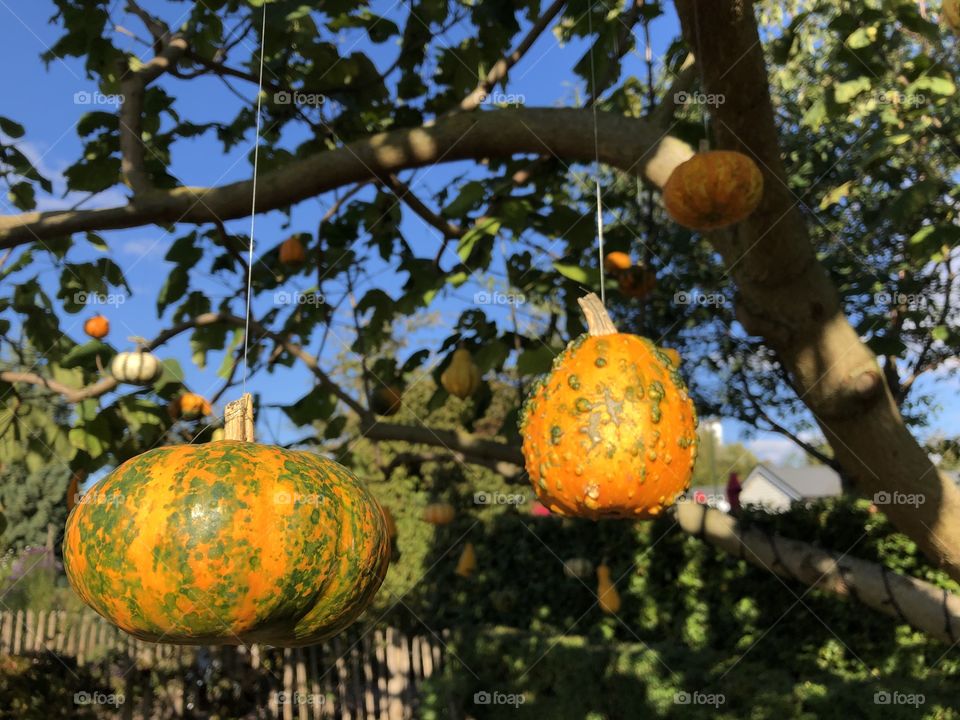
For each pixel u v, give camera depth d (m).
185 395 3.84
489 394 3.90
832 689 5.84
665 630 9.07
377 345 4.29
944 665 6.78
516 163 3.95
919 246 2.96
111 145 3.60
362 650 8.64
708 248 6.98
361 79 3.96
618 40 3.63
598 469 1.54
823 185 6.31
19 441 4.33
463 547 11.39
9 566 9.81
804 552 3.23
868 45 3.09
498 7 3.54
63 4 3.33
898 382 5.70
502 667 8.41
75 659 7.35
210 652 7.82
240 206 3.23
